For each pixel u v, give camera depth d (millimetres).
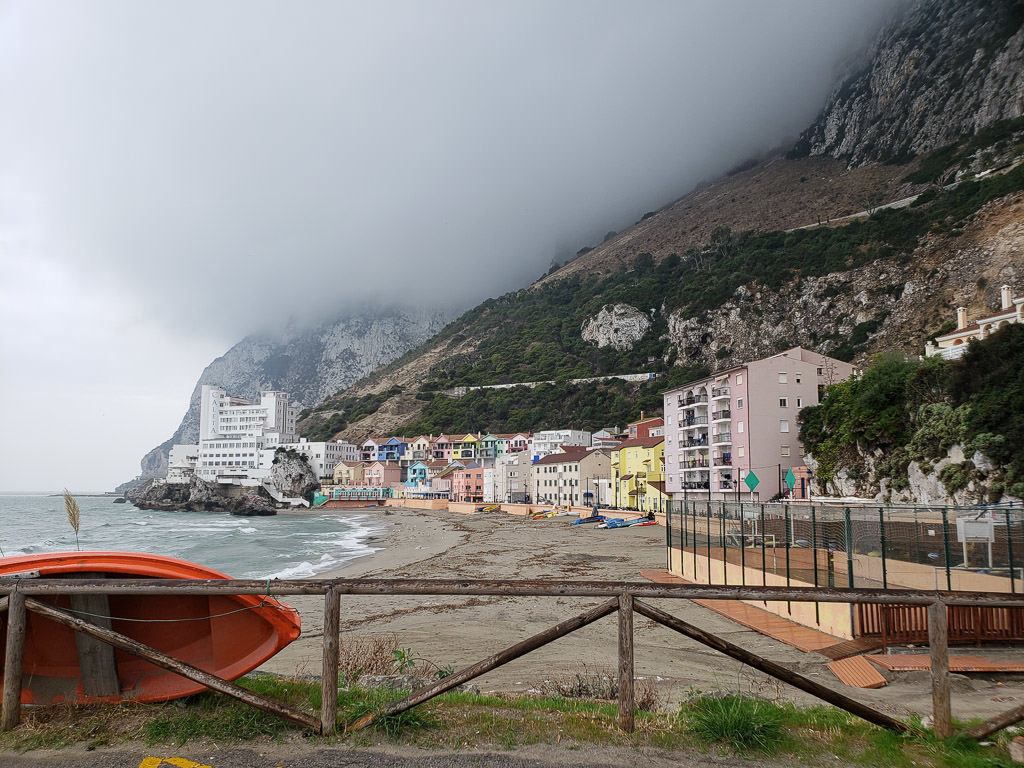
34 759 4227
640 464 83000
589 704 6332
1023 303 50406
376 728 4699
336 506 145000
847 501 26125
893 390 46875
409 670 10812
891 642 13648
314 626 20688
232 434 186500
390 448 162250
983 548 14656
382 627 20375
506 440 139500
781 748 4645
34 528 84312
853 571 15922
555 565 38375
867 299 116438
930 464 40688
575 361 177500
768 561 20047
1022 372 36531
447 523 85562
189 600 5660
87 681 5285
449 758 4309
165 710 5141
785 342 127188
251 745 4477
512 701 6242
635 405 136375
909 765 4336
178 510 144000
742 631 17484
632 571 34531
